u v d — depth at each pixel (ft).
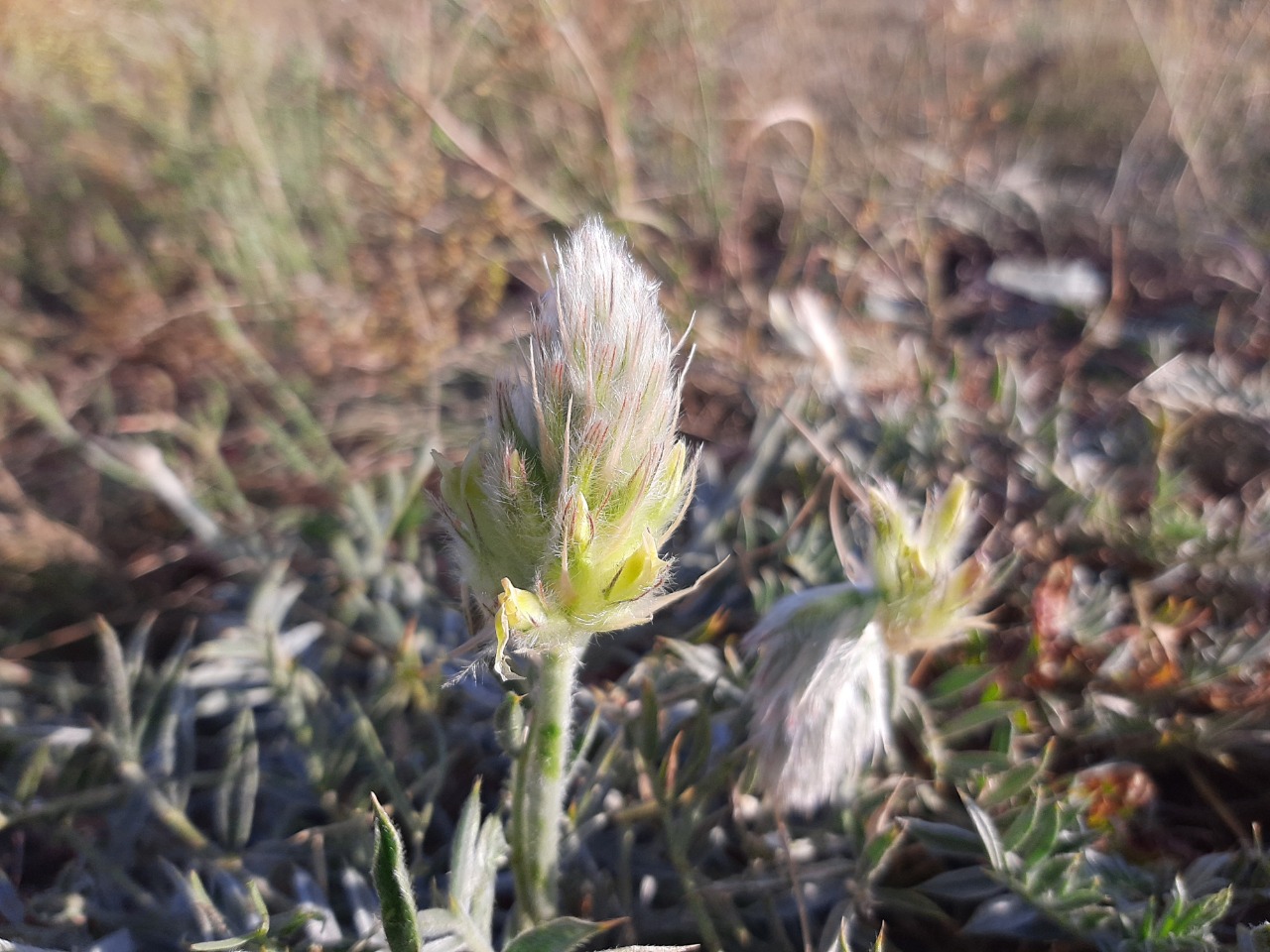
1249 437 0.86
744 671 0.60
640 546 0.32
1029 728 0.58
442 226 1.04
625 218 1.02
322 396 0.95
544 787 0.40
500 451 0.32
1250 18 1.37
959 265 1.23
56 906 0.50
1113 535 0.71
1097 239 1.26
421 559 0.76
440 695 0.62
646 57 1.27
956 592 0.45
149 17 1.11
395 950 0.33
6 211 1.10
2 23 1.06
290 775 0.60
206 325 0.99
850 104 1.43
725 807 0.53
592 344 0.31
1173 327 1.05
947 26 1.40
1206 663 0.59
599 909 0.50
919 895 0.49
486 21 1.12
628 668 0.65
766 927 0.51
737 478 0.76
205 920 0.44
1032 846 0.47
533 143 1.21
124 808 0.54
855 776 0.52
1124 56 1.49
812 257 1.05
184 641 0.61
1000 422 0.80
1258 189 1.33
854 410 0.84
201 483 0.86
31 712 0.65
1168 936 0.44
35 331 1.00
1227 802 0.58
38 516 0.79
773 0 1.51
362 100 1.09
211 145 1.10
